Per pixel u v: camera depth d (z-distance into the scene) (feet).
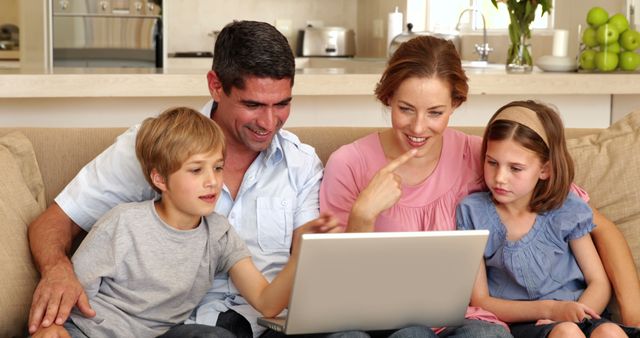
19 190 6.72
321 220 5.74
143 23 17.81
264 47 6.39
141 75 8.87
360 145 7.13
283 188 6.91
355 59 18.65
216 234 6.29
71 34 17.48
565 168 6.75
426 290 5.62
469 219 6.91
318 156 7.78
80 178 6.68
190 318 6.40
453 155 7.13
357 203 5.96
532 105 6.81
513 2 11.18
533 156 6.61
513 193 6.67
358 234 5.27
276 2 21.70
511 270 6.80
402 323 5.71
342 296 5.46
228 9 21.47
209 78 6.73
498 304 6.61
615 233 7.02
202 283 6.25
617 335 5.88
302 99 9.84
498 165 6.68
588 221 6.86
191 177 6.01
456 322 5.83
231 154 6.86
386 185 5.97
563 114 10.63
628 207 7.29
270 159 6.93
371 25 20.65
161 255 6.07
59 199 6.63
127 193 6.63
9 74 8.71
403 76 6.48
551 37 14.88
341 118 9.95
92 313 5.80
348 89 9.42
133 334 5.94
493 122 6.78
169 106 9.42
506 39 16.06
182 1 21.24
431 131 6.57
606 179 7.40
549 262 6.84
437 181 7.02
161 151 6.00
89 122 9.29
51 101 9.16
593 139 7.77
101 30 17.61
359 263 5.35
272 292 5.98
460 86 6.57
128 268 6.01
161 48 17.99
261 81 6.38
